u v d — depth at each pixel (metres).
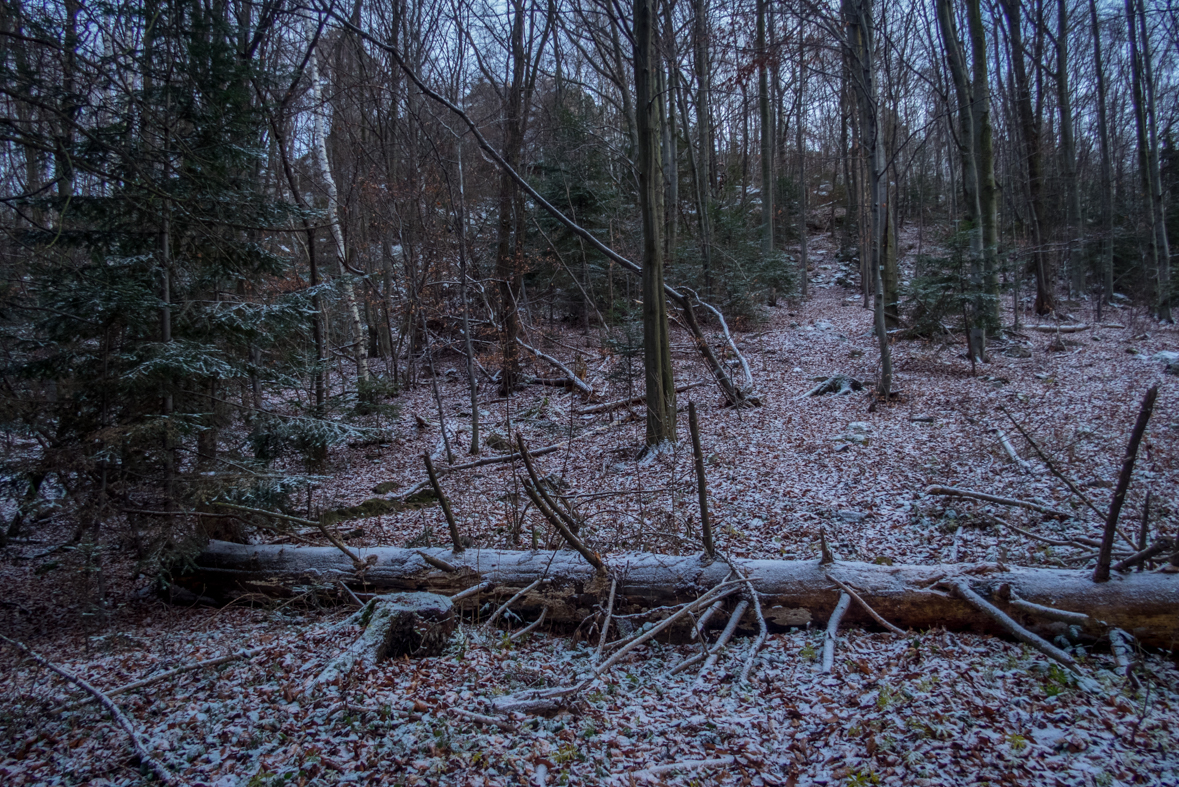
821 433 10.46
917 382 13.16
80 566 5.50
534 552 5.64
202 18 6.31
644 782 3.04
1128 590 4.14
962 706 3.49
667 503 7.82
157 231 6.20
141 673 4.58
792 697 3.79
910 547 6.10
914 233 34.12
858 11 11.85
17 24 5.20
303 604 5.94
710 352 12.53
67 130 5.50
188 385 6.19
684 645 4.79
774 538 6.55
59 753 3.55
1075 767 2.97
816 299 26.23
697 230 22.20
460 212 13.02
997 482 7.57
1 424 5.48
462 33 16.28
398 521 8.43
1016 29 19.08
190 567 6.02
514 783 3.02
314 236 8.24
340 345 19.19
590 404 14.36
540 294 21.02
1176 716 3.33
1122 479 3.99
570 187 19.27
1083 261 22.62
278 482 6.04
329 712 3.63
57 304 5.71
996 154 28.45
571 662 4.55
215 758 3.34
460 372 19.22
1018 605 4.26
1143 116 19.34
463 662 4.33
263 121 6.78
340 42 14.84
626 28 9.93
